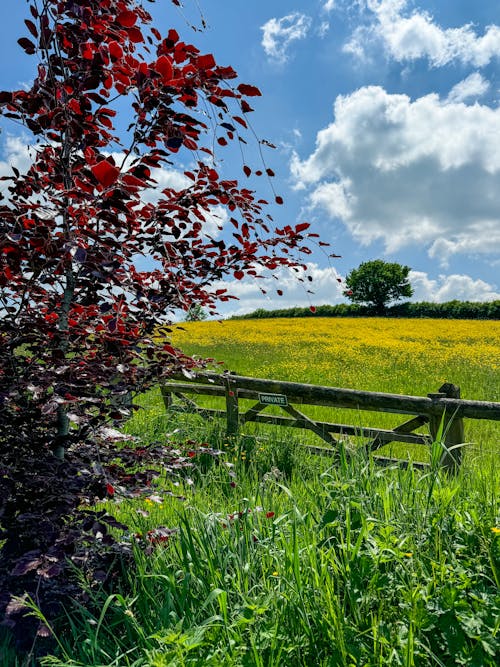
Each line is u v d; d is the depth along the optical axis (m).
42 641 2.48
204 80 2.47
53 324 2.75
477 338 23.89
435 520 2.48
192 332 26.61
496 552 2.28
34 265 2.46
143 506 3.77
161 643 1.83
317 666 1.84
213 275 3.04
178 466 3.05
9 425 2.76
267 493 3.46
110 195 2.17
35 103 2.46
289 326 30.95
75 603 2.39
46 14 2.43
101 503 4.02
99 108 2.75
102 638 2.28
